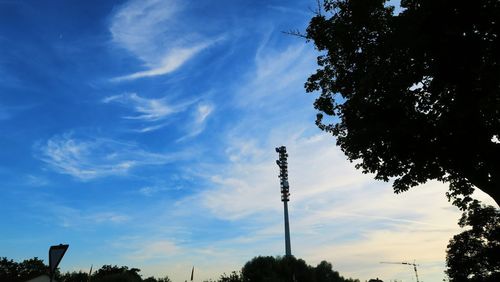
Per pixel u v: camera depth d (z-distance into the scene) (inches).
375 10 651.5
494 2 498.9
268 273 3041.3
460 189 749.3
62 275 3351.4
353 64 685.9
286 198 2778.1
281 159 2859.3
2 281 2257.6
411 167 692.1
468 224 2121.1
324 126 748.6
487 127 552.7
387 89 608.1
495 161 563.5
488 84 501.4
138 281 3011.8
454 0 506.6
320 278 3356.3
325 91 732.0
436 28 529.0
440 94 583.2
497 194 569.0
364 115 652.1
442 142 603.2
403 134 614.9
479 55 508.1
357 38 663.8
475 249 2165.4
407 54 564.1
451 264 2258.9
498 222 2064.5
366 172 724.0
